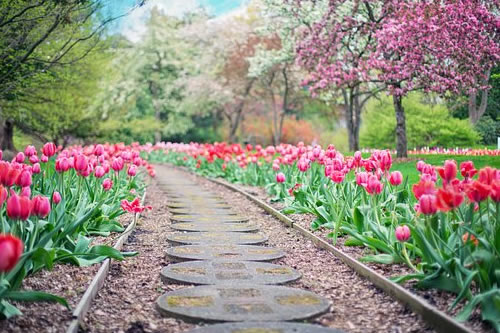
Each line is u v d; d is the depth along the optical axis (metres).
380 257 5.55
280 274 5.67
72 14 11.11
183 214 10.70
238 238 7.86
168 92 43.53
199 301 4.67
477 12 12.43
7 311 3.87
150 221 9.68
